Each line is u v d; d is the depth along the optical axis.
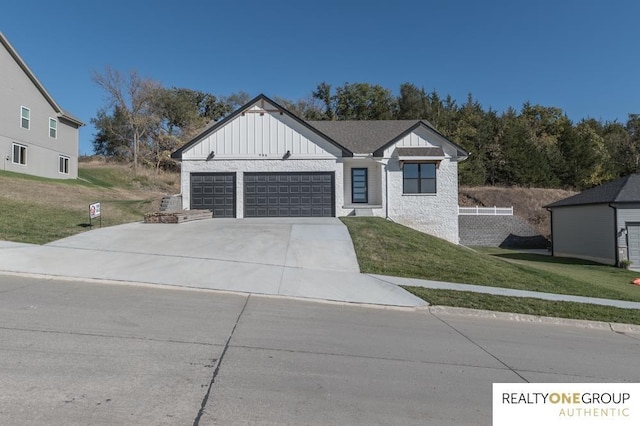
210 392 4.03
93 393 3.87
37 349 4.90
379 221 18.80
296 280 10.08
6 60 27.75
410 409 3.92
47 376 4.18
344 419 3.65
